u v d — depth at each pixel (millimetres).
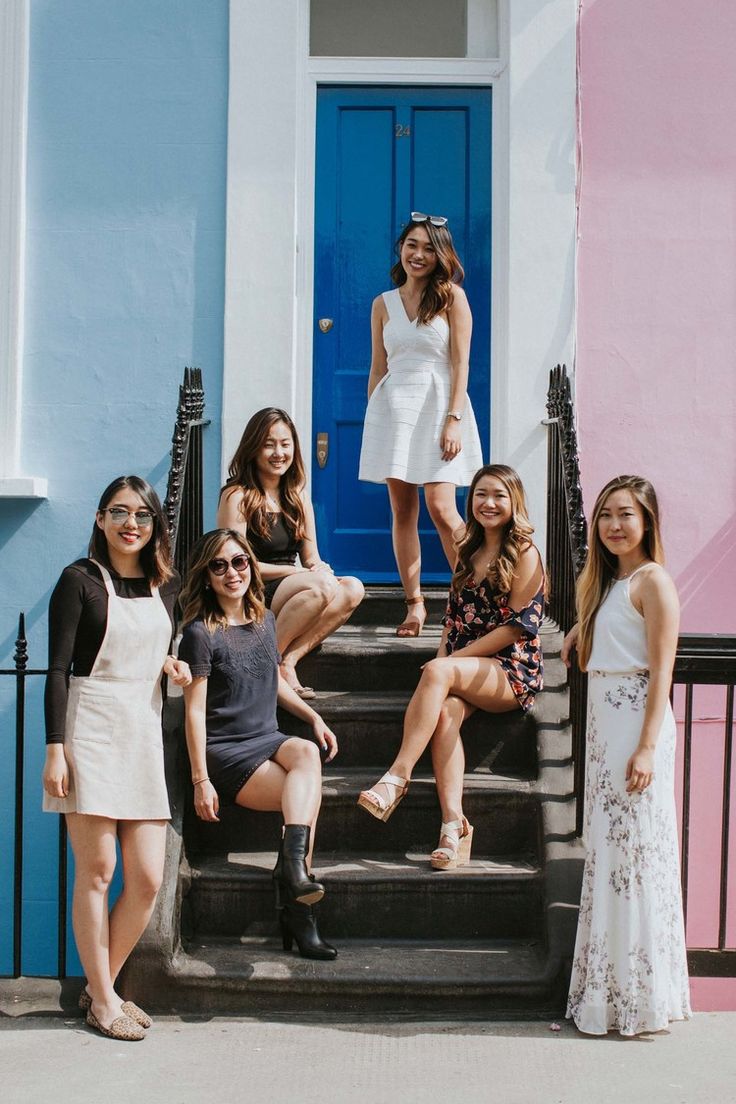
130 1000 3391
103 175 5242
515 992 3391
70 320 5223
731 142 5203
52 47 5270
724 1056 3105
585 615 3459
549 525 4895
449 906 3738
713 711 5105
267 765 3697
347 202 5613
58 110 5258
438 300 4672
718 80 5223
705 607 5109
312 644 4422
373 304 4906
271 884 3715
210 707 3756
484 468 4133
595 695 3369
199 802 3604
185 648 3689
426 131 5629
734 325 5180
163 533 3377
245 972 3402
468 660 3961
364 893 3734
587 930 3289
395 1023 3334
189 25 5273
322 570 4363
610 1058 3090
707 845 5086
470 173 5609
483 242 5586
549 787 3959
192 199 5238
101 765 3209
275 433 4430
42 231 5234
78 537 5168
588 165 5219
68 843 5055
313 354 5582
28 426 5203
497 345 5395
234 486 4449
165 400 5203
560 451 4527
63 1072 3002
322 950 3512
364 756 4234
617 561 3467
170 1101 2846
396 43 5672
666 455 5148
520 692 4055
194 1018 3363
